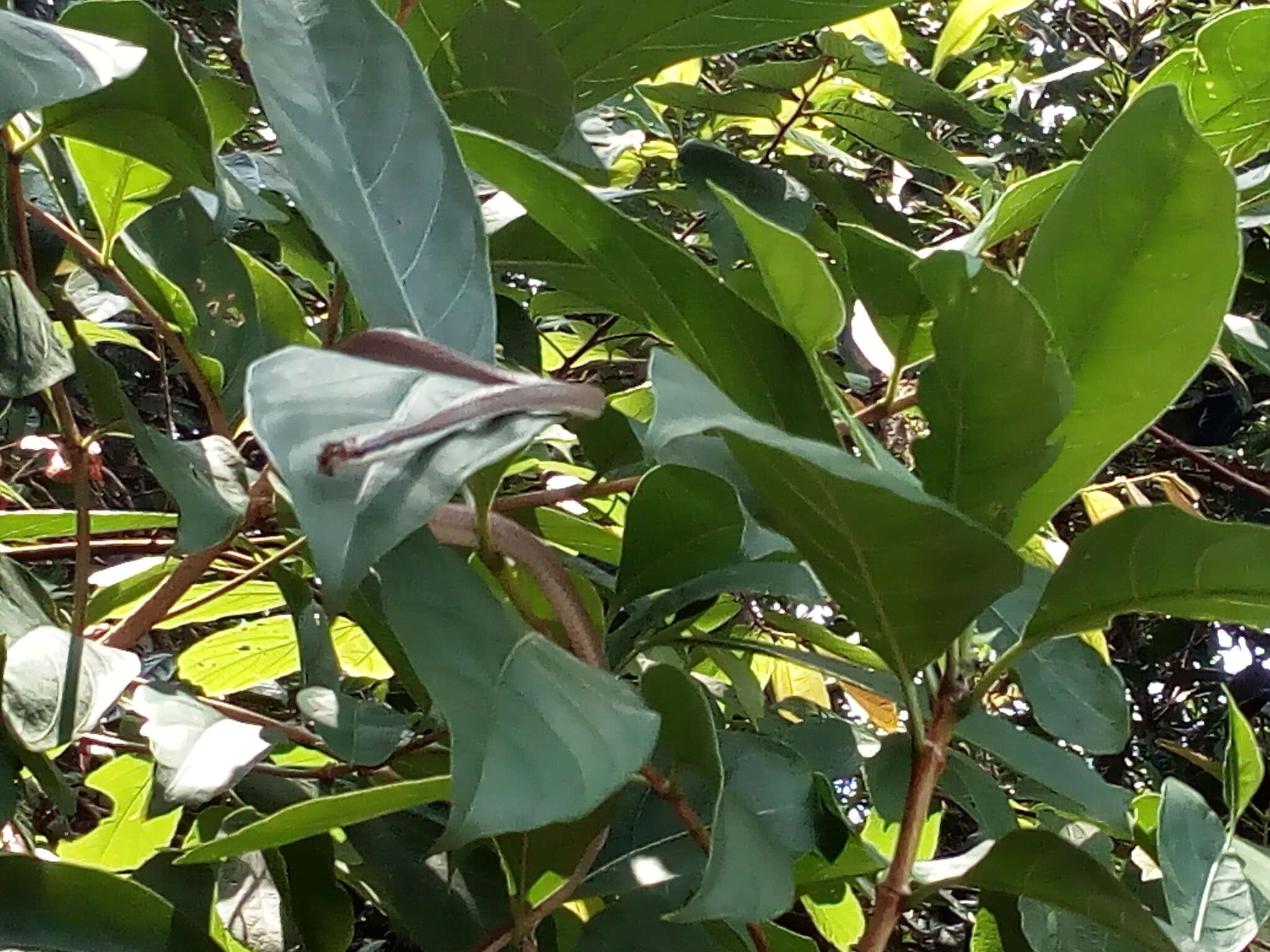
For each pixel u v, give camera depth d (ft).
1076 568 2.27
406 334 2.01
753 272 3.04
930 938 6.04
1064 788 2.77
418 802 2.23
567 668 2.04
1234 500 6.71
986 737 2.79
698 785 2.77
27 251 2.48
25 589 2.51
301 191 2.14
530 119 3.01
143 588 3.19
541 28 3.01
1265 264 4.86
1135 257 2.27
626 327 4.71
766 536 2.90
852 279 2.67
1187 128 2.20
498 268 3.24
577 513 3.89
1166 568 2.22
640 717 2.02
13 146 2.50
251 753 2.56
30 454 4.65
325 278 3.77
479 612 2.03
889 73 4.03
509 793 1.85
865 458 2.36
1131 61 6.70
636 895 2.69
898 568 2.16
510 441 1.86
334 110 2.26
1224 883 2.70
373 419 1.81
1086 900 2.25
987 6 4.78
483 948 2.58
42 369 2.35
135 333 5.19
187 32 5.99
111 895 2.30
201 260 2.99
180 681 3.62
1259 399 6.82
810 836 2.52
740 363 2.38
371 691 4.21
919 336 2.79
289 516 2.47
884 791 2.72
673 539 2.71
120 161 2.65
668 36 3.06
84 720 2.28
